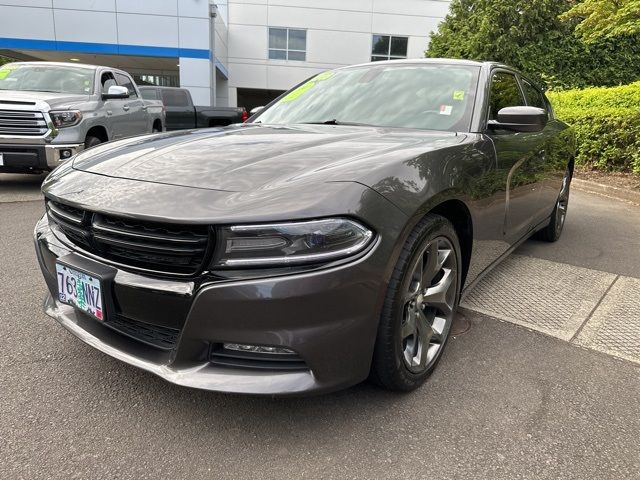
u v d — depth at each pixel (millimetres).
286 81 23547
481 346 2773
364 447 1942
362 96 3301
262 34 22953
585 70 16562
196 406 2166
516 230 3414
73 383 2311
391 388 2193
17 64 7992
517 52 16469
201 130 2971
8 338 2699
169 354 1917
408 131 2773
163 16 18312
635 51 16531
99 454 1871
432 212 2297
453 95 3072
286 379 1812
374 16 23141
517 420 2129
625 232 5434
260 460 1862
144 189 1938
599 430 2084
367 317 1864
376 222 1831
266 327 1727
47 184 2340
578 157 9812
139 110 8977
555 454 1935
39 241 2338
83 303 2033
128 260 1914
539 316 3191
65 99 6867
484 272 3031
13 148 6395
